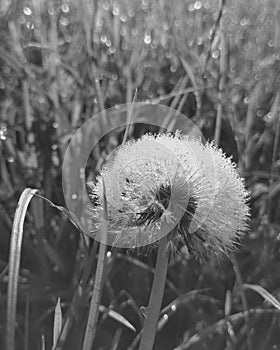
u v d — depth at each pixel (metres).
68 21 0.29
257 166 0.23
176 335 0.19
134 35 0.28
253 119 0.25
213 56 0.26
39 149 0.23
